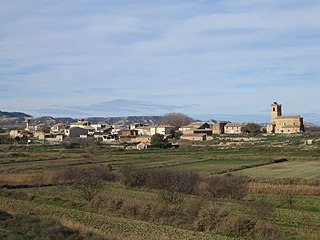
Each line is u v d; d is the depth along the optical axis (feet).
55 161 334.03
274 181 211.61
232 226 108.88
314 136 552.00
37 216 121.49
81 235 95.45
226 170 262.47
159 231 107.76
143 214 127.13
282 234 104.37
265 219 121.70
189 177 181.78
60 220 115.24
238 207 138.92
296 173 253.24
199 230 112.57
